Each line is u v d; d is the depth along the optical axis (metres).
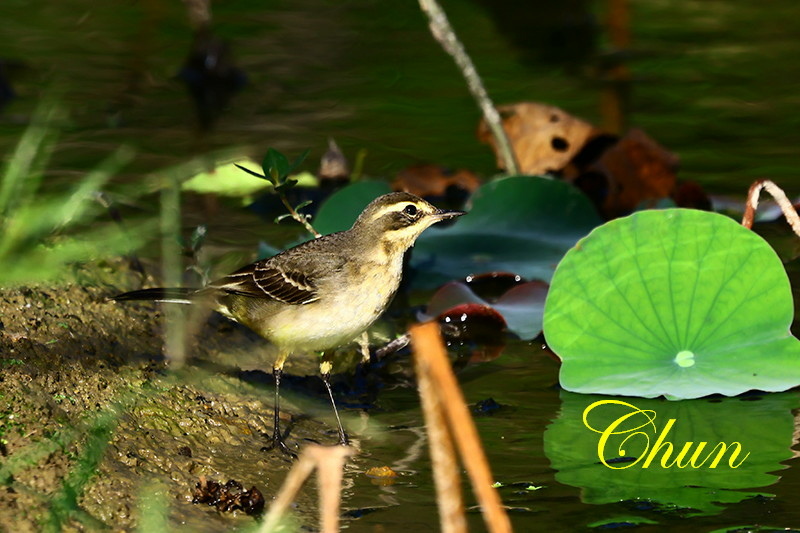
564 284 11.45
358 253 11.24
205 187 16.67
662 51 22.55
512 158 16.45
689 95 20.20
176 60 21.88
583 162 16.98
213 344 12.11
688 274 11.27
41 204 13.97
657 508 8.77
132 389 10.39
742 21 24.36
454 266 14.29
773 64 21.70
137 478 8.88
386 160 17.61
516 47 23.06
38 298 11.70
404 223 11.37
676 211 11.34
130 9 24.84
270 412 10.91
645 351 11.25
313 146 18.02
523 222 15.19
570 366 11.25
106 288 12.52
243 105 19.89
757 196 12.52
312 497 9.21
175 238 13.04
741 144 18.09
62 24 23.80
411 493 9.16
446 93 20.62
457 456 9.86
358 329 11.30
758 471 9.47
